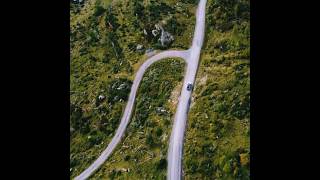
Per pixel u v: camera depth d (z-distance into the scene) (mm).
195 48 166000
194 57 162875
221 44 163750
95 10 194750
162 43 170000
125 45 177375
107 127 155250
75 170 146875
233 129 136125
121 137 151375
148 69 164625
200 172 130250
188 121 142750
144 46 173750
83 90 168750
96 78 171625
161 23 174625
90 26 190875
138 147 144125
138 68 166625
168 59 164625
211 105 143875
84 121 160125
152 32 174125
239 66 153625
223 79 150625
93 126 158125
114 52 177375
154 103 153875
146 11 183625
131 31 181250
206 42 167500
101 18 192375
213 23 171375
